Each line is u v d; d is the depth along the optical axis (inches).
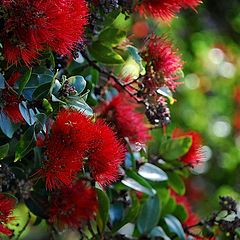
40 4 40.5
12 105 42.3
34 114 42.6
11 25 40.5
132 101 48.8
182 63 47.9
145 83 46.8
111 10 45.8
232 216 60.7
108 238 49.3
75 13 41.8
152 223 50.6
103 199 46.6
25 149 42.3
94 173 43.2
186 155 51.7
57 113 42.7
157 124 47.5
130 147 48.3
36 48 41.0
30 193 46.4
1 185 43.1
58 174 42.0
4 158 44.5
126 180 48.6
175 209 52.0
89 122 42.1
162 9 47.2
